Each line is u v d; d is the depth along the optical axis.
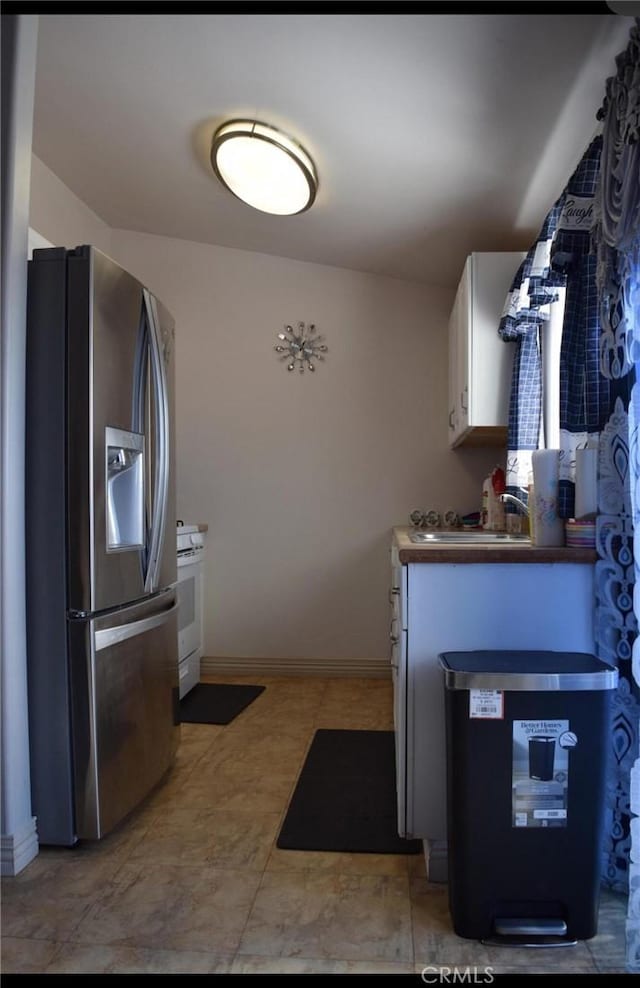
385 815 2.08
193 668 3.49
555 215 2.18
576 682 1.45
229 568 3.81
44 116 2.67
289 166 2.54
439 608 1.73
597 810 1.47
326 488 3.77
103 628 1.89
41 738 1.85
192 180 3.04
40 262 1.85
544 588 1.72
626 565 1.61
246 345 3.81
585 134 2.01
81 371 1.82
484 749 1.47
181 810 2.13
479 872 1.47
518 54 1.72
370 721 3.00
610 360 1.62
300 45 1.91
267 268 3.80
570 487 1.81
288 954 1.42
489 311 2.68
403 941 1.46
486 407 2.68
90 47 2.14
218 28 1.92
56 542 1.83
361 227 3.11
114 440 1.96
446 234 2.99
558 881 1.47
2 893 1.66
